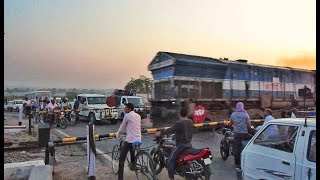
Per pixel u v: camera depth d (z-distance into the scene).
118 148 6.97
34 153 9.34
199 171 5.15
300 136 4.08
